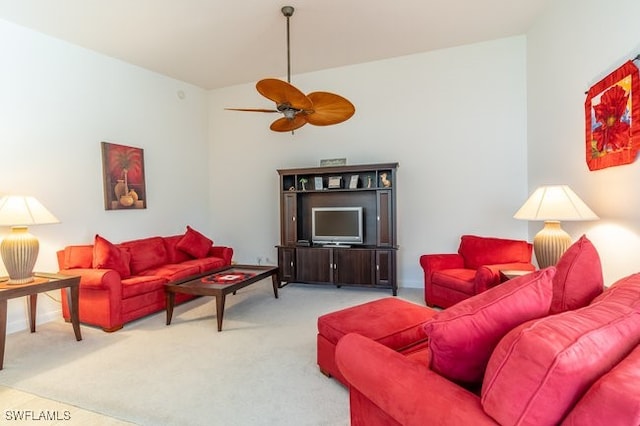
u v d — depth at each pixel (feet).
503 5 11.59
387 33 13.28
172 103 17.40
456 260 12.59
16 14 10.96
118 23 11.85
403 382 3.93
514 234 14.32
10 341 9.97
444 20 12.44
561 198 8.46
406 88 15.58
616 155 8.06
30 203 9.78
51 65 12.37
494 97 14.37
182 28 12.37
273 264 18.53
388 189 14.66
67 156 12.81
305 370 8.00
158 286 12.25
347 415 6.33
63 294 11.54
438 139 15.21
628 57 7.68
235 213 19.24
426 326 3.98
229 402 6.79
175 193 17.54
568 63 10.52
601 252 9.00
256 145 18.61
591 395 2.60
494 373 3.16
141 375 7.88
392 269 14.42
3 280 9.65
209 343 9.61
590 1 9.28
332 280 15.35
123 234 14.88
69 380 7.71
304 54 15.01
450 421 3.32
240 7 11.12
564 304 5.26
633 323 3.43
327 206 16.93
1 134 11.01
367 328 6.89
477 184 14.74
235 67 16.24
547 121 12.06
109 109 14.35
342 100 9.66
